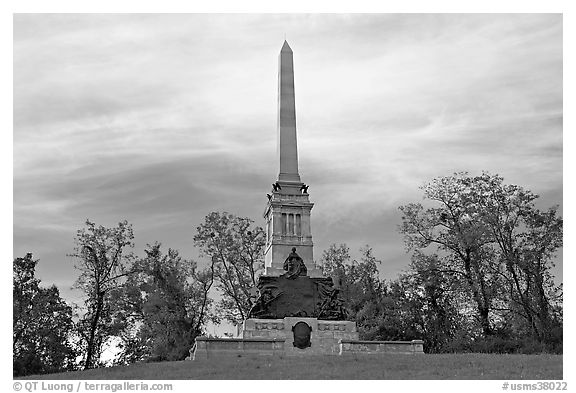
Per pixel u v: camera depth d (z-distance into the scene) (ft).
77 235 260.62
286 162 229.25
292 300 199.41
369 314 260.21
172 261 274.16
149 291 262.88
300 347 190.60
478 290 248.32
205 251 284.20
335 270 277.23
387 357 158.40
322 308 199.41
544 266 244.22
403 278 267.80
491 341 229.04
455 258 260.01
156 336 258.16
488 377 120.37
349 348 185.16
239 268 285.84
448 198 261.24
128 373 141.08
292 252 206.49
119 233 266.16
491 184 255.50
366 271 281.33
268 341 182.60
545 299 240.53
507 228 247.50
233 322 284.41
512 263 241.96
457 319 258.16
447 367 134.51
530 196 249.14
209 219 286.05
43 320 236.63
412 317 260.62
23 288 234.58
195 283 278.67
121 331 257.34
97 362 249.34
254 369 136.56
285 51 243.19
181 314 261.65
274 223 218.79
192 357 180.34
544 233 244.42
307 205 221.87
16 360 221.25
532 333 239.09
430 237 261.85
